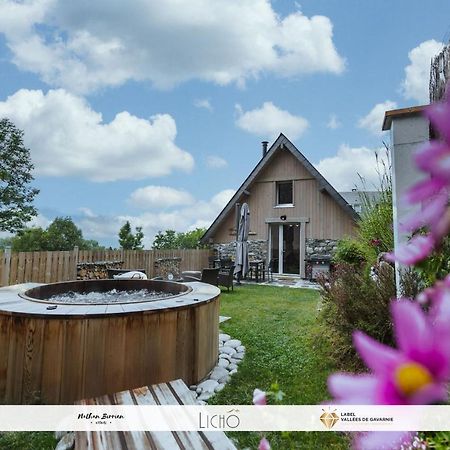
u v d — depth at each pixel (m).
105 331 2.61
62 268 6.96
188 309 3.05
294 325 4.91
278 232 12.38
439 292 0.45
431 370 0.37
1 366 2.62
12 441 2.20
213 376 3.24
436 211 0.42
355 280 3.49
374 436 0.46
